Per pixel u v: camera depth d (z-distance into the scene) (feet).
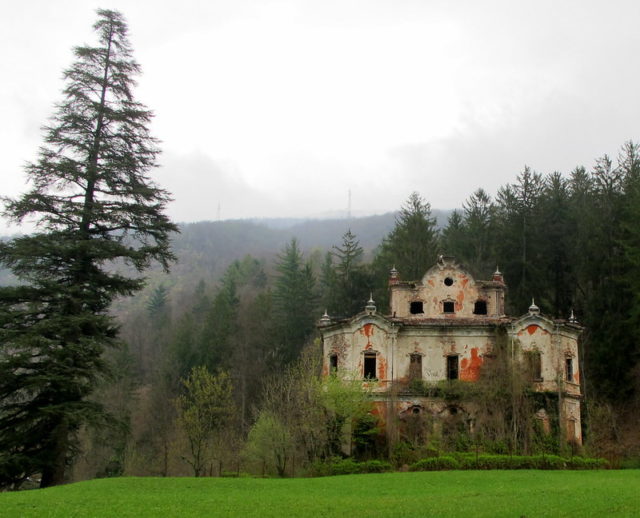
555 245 213.05
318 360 165.37
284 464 138.10
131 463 177.88
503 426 140.05
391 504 78.13
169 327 309.22
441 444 139.54
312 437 140.87
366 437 149.79
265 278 370.73
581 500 77.61
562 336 157.69
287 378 182.50
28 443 108.68
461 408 152.66
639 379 172.65
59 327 110.11
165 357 263.29
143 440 218.18
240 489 95.76
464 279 167.53
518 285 209.36
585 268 195.00
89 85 129.29
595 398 174.70
